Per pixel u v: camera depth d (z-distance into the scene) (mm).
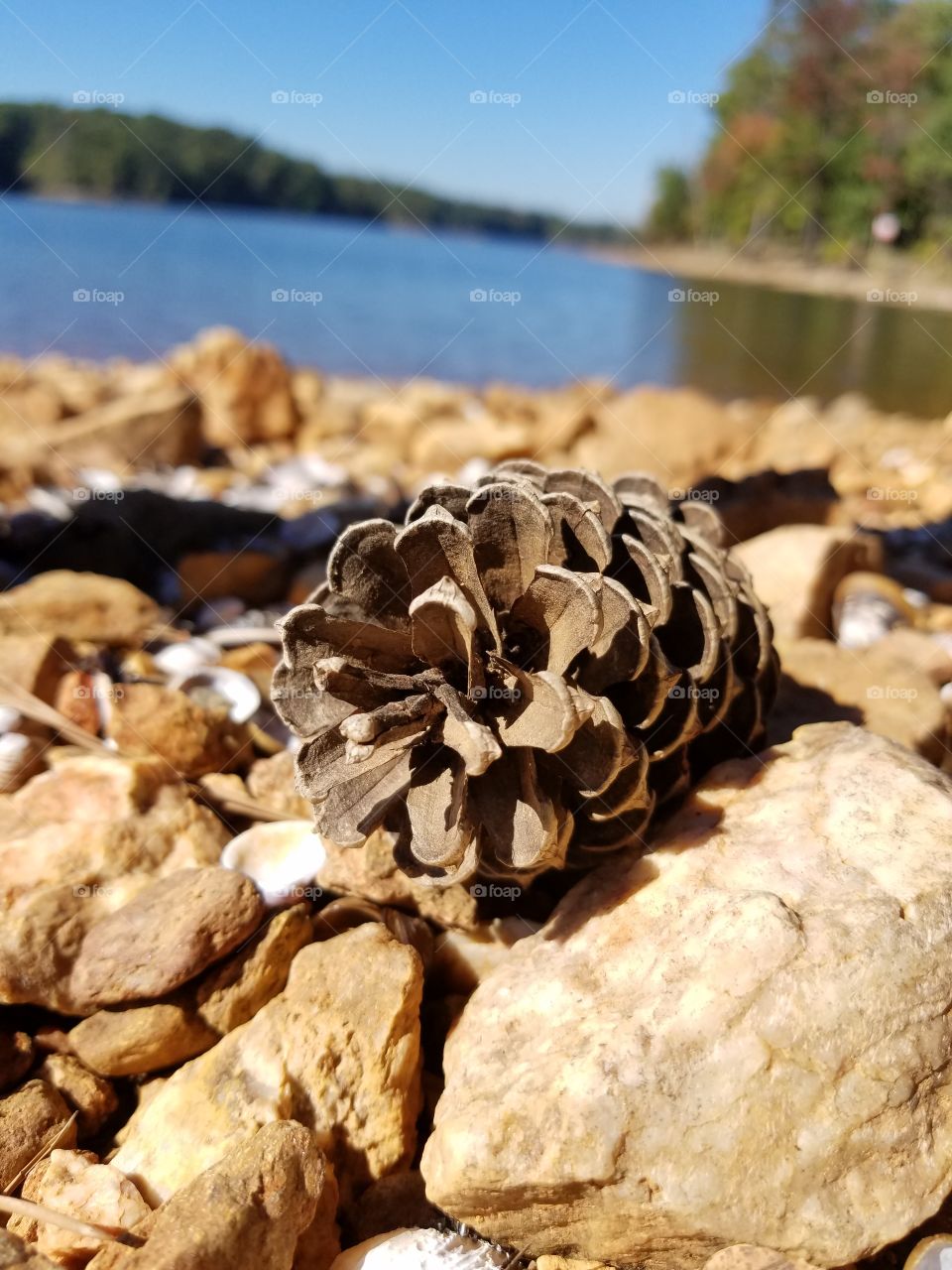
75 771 175
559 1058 121
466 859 130
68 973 144
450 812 130
